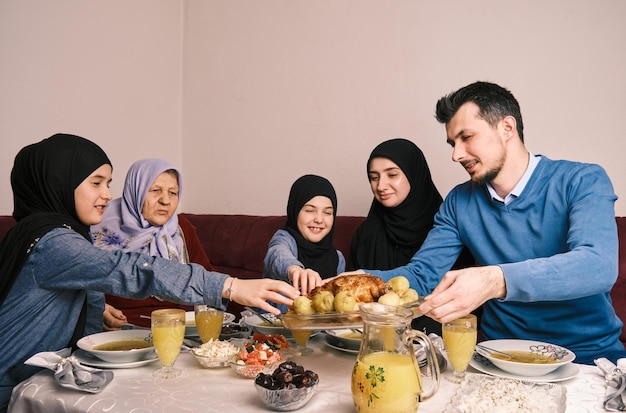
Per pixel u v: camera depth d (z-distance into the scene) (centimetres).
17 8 262
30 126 269
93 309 145
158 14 336
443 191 249
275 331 130
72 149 135
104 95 305
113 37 309
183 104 354
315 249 212
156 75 337
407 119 258
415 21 255
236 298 110
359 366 82
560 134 221
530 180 152
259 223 272
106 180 142
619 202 210
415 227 202
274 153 310
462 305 101
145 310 200
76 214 137
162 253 216
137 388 95
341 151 282
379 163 202
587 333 144
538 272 112
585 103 214
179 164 356
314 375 89
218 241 281
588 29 212
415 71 255
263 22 313
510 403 81
